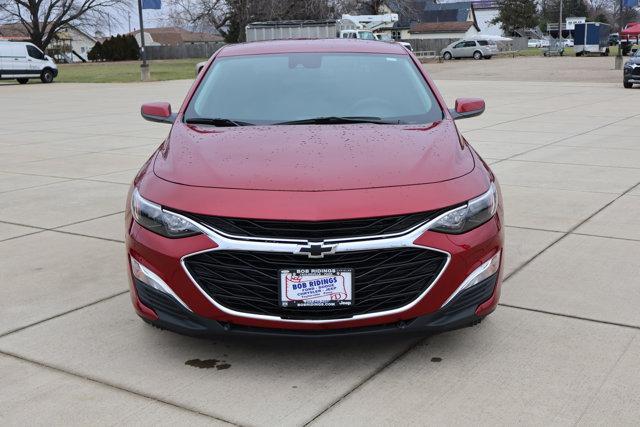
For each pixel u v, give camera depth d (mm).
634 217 6285
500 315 4129
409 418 3012
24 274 5027
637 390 3215
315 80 4660
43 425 3008
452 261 3271
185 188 3422
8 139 12805
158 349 3740
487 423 2959
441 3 104188
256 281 3219
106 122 15617
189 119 4383
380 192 3287
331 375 3412
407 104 4461
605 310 4172
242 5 49656
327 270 3176
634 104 17016
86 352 3717
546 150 10219
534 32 110438
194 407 3131
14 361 3621
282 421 3006
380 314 3236
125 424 3002
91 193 7805
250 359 3598
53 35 67375
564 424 2939
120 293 4621
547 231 5895
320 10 50219
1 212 6945
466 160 3760
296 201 3221
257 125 4211
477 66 43281
